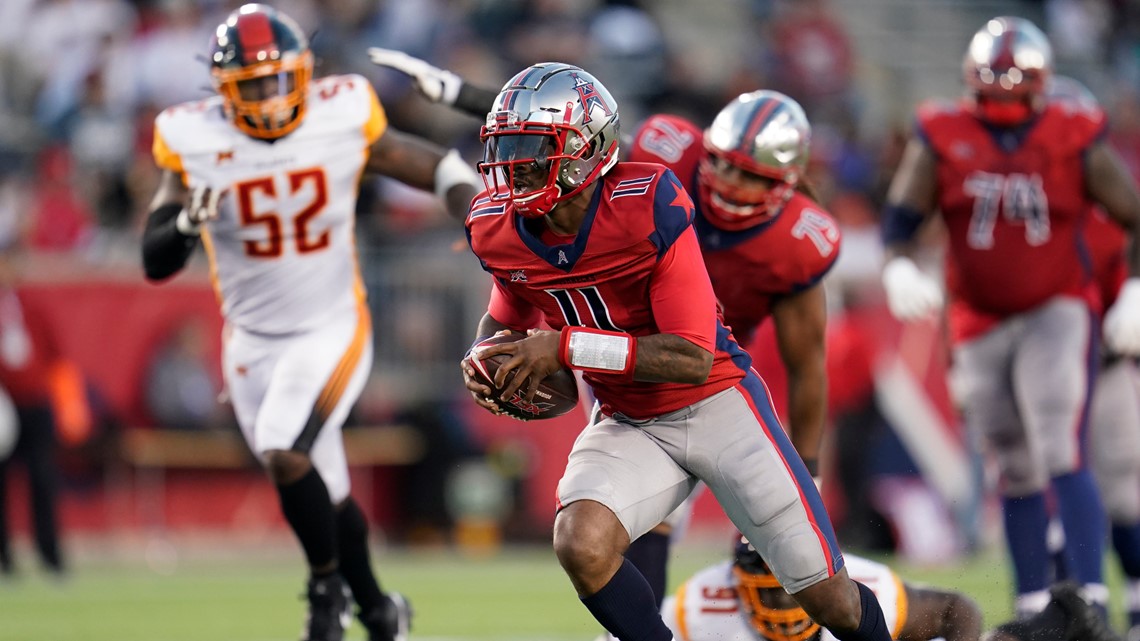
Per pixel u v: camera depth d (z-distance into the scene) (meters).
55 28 46.06
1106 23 62.78
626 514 14.30
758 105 16.31
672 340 13.79
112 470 38.25
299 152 18.66
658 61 51.34
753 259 16.66
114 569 35.62
